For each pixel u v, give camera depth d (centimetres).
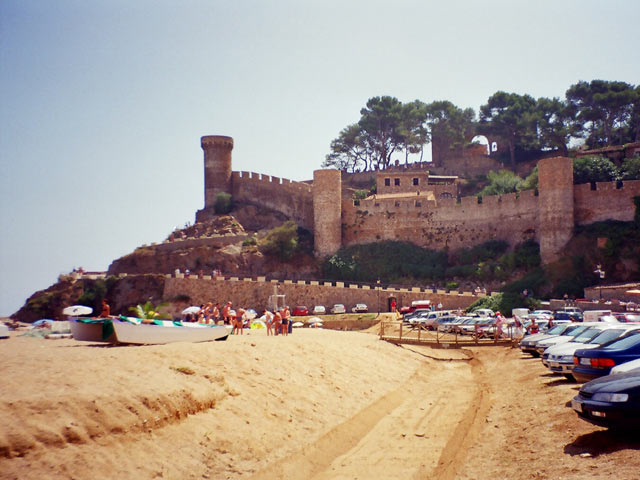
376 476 1291
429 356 3519
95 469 1062
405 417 1906
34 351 1836
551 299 5712
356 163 13388
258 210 10306
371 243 8556
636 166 7919
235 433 1408
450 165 12319
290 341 2569
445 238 8212
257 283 7025
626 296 5112
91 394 1248
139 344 2130
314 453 1462
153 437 1240
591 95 11131
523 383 2145
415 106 13425
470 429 1597
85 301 7706
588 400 1104
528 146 11394
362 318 5759
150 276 7644
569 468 1017
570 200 6769
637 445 1063
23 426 1066
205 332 2289
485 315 4894
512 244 7619
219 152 10825
